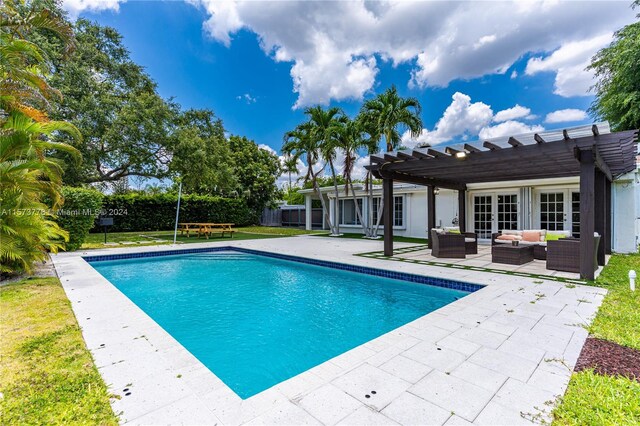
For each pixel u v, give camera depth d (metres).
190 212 19.86
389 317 4.64
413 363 2.58
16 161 5.28
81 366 2.50
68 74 11.46
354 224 18.23
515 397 2.10
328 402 2.04
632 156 6.25
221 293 6.00
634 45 13.23
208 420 1.85
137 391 2.15
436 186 10.34
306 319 4.57
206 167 14.84
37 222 5.82
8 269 5.59
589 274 5.50
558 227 10.77
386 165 8.09
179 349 2.83
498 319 3.61
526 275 6.04
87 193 9.82
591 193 5.39
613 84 14.66
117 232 17.27
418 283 6.26
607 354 2.72
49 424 1.81
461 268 6.86
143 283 6.82
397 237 15.23
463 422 1.85
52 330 3.26
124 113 11.98
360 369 2.48
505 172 8.73
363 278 7.03
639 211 10.48
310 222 20.52
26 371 2.41
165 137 13.35
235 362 3.32
